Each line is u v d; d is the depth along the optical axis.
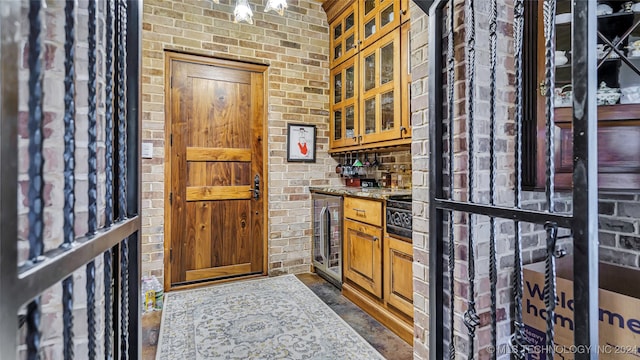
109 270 0.78
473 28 1.17
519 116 1.02
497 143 1.32
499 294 1.33
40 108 0.52
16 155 0.44
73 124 0.61
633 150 1.17
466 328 1.27
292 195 3.29
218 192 3.04
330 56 3.46
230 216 3.09
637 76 1.30
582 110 0.77
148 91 2.71
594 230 0.77
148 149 2.71
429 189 1.38
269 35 3.18
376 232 2.31
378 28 2.71
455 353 1.32
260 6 3.15
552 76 0.89
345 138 3.17
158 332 2.10
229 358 1.81
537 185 1.30
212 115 3.01
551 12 0.88
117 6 0.89
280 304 2.52
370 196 2.36
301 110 3.34
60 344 0.70
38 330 0.51
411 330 1.95
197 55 2.90
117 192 0.90
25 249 0.61
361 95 2.93
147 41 2.70
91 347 0.67
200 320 2.25
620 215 1.41
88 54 0.69
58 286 0.69
